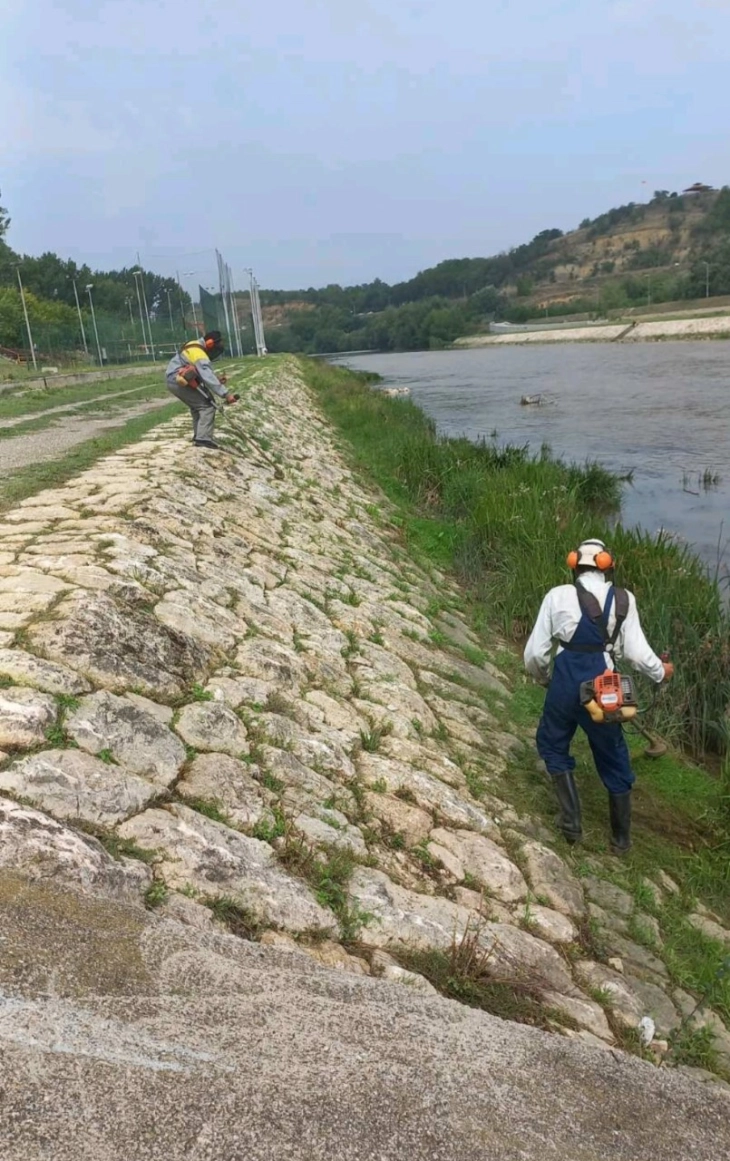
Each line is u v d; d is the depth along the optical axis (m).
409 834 4.71
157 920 2.90
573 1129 2.52
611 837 5.68
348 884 4.00
